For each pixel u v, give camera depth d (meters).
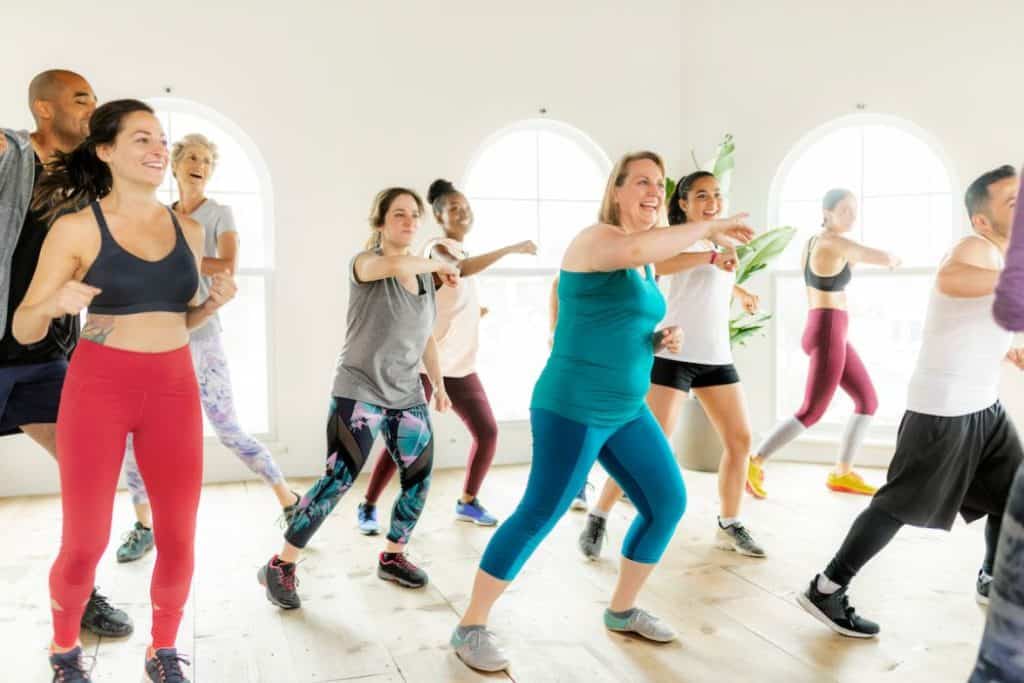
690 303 3.36
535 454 2.32
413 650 2.46
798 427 4.32
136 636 2.55
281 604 2.77
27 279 2.36
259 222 4.96
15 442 4.52
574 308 2.29
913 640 2.52
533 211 5.40
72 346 2.55
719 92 5.38
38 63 4.50
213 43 4.72
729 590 2.97
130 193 1.95
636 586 2.54
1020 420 4.75
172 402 1.97
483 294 5.37
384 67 4.98
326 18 4.88
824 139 5.27
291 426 4.93
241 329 4.99
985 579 2.80
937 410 2.38
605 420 2.28
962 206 4.90
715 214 3.40
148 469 1.98
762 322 5.29
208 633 2.58
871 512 2.48
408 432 2.87
